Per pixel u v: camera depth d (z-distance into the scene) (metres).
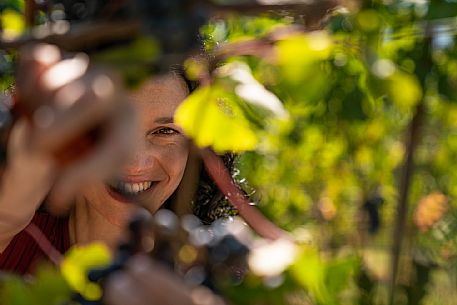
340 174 4.70
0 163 0.62
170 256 0.75
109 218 1.78
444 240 2.09
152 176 1.75
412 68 1.27
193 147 1.18
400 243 1.02
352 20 0.93
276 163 4.64
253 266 0.74
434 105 2.05
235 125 0.94
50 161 0.54
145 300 0.63
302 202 4.87
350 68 1.28
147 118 1.73
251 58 1.10
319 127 3.55
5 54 0.94
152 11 0.64
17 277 0.84
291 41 0.87
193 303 0.63
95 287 0.78
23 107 0.57
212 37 1.60
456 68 1.32
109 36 0.65
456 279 2.02
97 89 0.52
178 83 1.72
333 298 0.78
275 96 1.02
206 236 0.75
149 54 0.64
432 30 1.07
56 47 0.65
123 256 0.76
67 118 0.51
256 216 0.90
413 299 1.11
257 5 0.68
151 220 0.75
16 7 1.50
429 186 3.72
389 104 1.57
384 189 3.88
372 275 1.08
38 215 1.78
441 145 3.83
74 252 0.79
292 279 0.75
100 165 0.51
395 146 3.86
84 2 0.74
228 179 1.18
